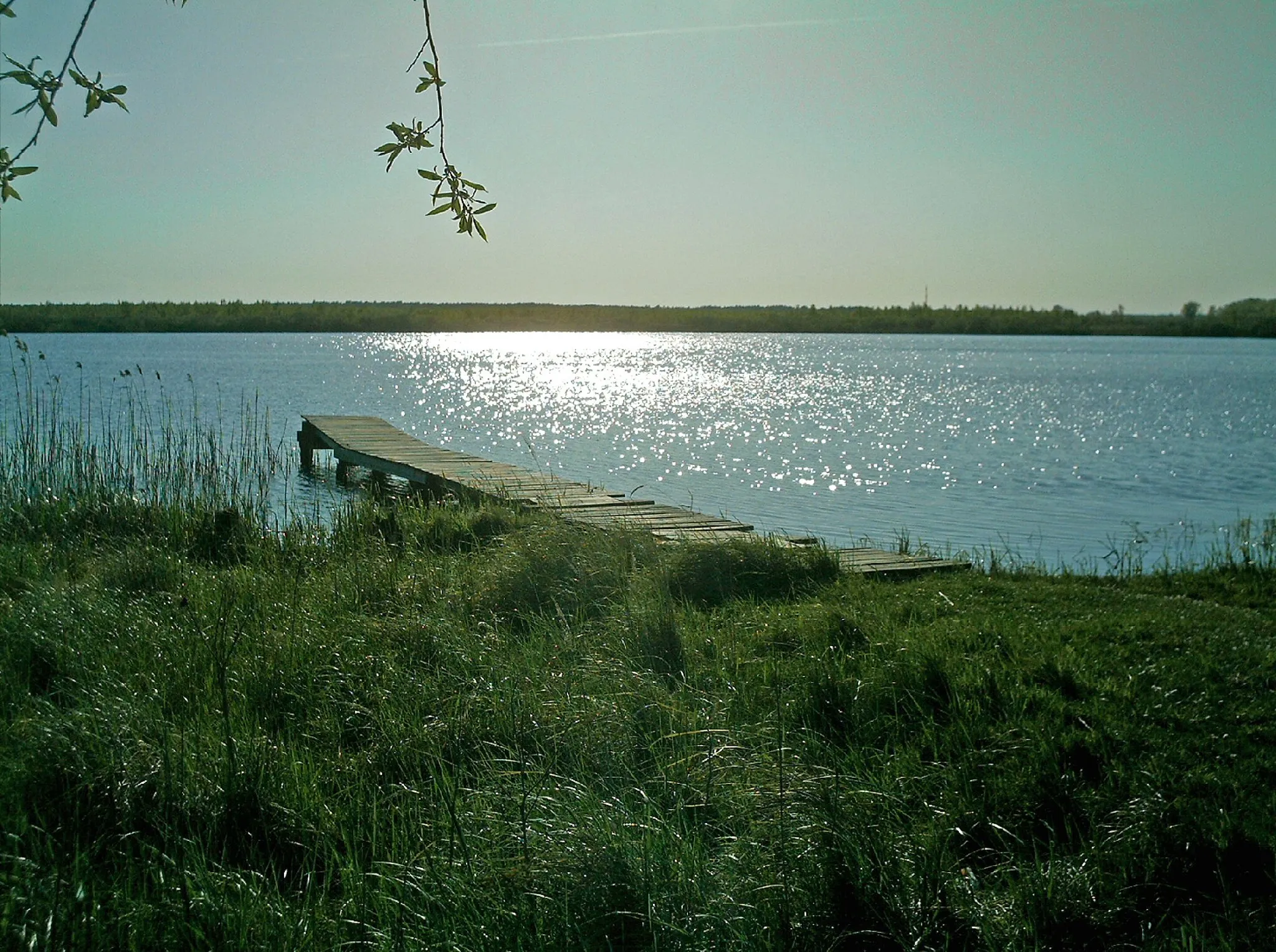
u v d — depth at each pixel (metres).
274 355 72.75
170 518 11.31
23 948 3.29
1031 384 52.88
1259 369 68.81
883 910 3.75
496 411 36.12
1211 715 5.57
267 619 6.85
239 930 3.53
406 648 6.34
